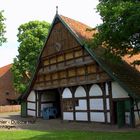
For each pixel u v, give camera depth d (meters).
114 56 23.83
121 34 20.38
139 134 20.80
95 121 29.42
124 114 27.00
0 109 52.53
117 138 19.27
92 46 23.91
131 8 19.14
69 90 32.41
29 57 51.31
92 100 29.75
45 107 37.31
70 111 32.12
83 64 30.22
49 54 34.34
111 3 21.67
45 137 20.91
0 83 60.31
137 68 32.97
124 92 26.75
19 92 52.94
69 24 32.31
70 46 31.62
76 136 20.88
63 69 32.66
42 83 36.06
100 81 28.66
